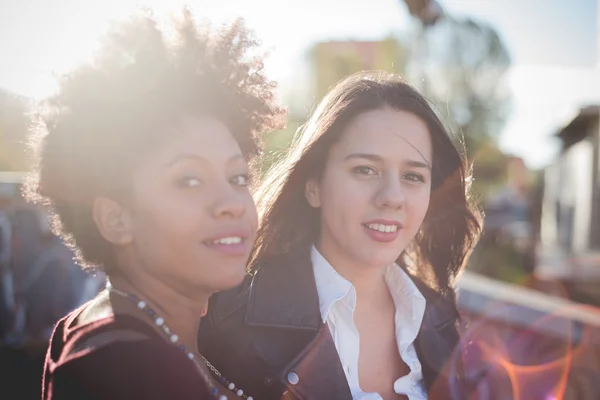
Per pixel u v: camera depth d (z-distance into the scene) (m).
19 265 6.31
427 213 2.03
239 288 1.78
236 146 1.15
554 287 9.32
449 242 2.05
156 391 0.91
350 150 1.66
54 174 1.09
